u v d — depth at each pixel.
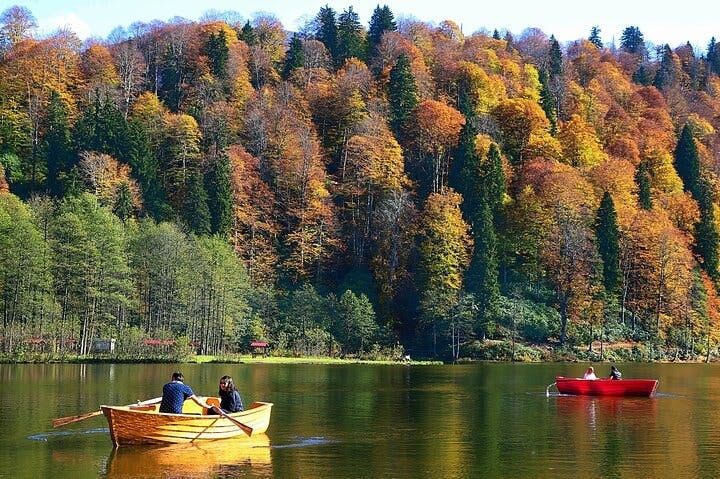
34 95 188.50
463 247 151.00
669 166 183.50
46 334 110.06
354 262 169.88
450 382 80.75
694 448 39.53
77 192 148.50
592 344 140.50
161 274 123.69
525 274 158.88
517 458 36.62
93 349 113.38
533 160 181.62
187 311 124.81
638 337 144.62
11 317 110.25
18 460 35.00
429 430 44.84
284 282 161.25
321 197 173.00
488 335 140.62
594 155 189.88
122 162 162.38
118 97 199.62
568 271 145.75
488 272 143.75
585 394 66.50
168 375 82.31
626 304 151.50
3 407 52.53
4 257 109.69
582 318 144.75
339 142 197.75
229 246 143.62
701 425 47.81
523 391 70.00
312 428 45.16
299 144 180.75
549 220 156.75
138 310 124.94
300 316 142.75
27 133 179.88
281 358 127.88
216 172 160.12
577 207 156.00
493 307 142.50
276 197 176.38
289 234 168.50
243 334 136.88
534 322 142.38
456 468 34.28
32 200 141.38
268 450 37.94
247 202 169.25
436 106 190.38
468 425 47.06
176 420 38.31
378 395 64.81
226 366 107.06
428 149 187.50
